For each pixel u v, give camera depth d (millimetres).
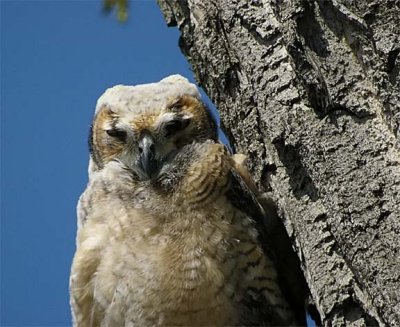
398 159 6395
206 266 8812
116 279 9031
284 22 7336
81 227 9750
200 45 9391
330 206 6734
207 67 9469
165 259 8883
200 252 8867
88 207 9766
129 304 8984
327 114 6945
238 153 9578
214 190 9125
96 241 9312
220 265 8852
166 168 9539
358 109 6684
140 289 8906
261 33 8141
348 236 6523
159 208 9172
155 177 9531
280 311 9258
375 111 6645
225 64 9055
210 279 8797
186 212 9062
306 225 7426
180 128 10172
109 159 10328
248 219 9117
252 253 9000
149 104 10422
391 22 6508
